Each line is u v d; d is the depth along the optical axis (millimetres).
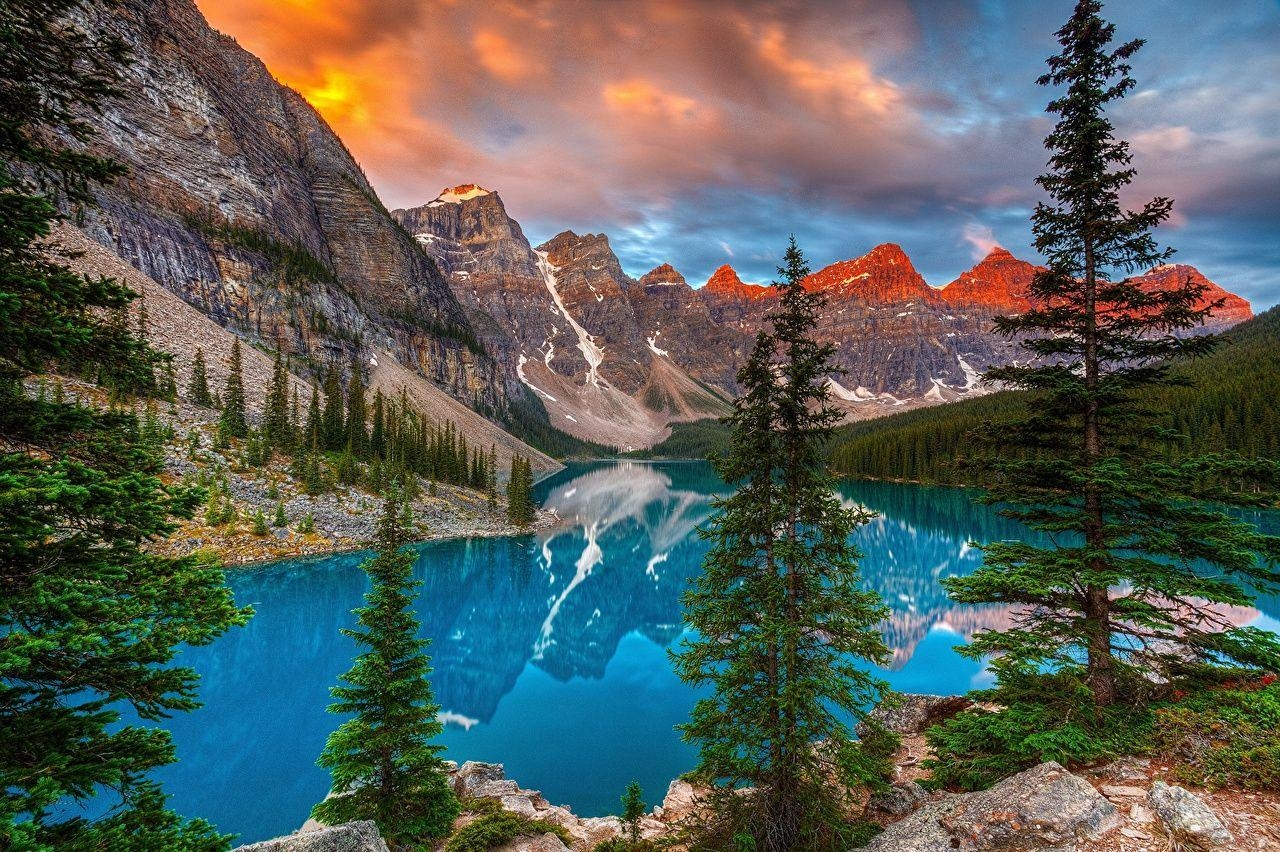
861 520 11734
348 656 38406
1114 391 11219
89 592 5855
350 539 63719
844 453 159875
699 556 83812
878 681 11922
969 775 11805
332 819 13508
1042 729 11117
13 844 4809
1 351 6211
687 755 27094
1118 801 9180
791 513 11906
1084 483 11531
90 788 5871
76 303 6523
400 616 14477
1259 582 10047
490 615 54281
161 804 6391
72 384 53000
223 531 55438
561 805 22438
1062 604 12047
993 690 12945
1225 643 10266
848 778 11648
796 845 11375
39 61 6266
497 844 14883
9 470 5891
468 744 28547
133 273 98125
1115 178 11547
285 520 60531
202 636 6441
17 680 5867
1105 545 11781
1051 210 12391
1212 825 7926
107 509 6094
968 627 44125
